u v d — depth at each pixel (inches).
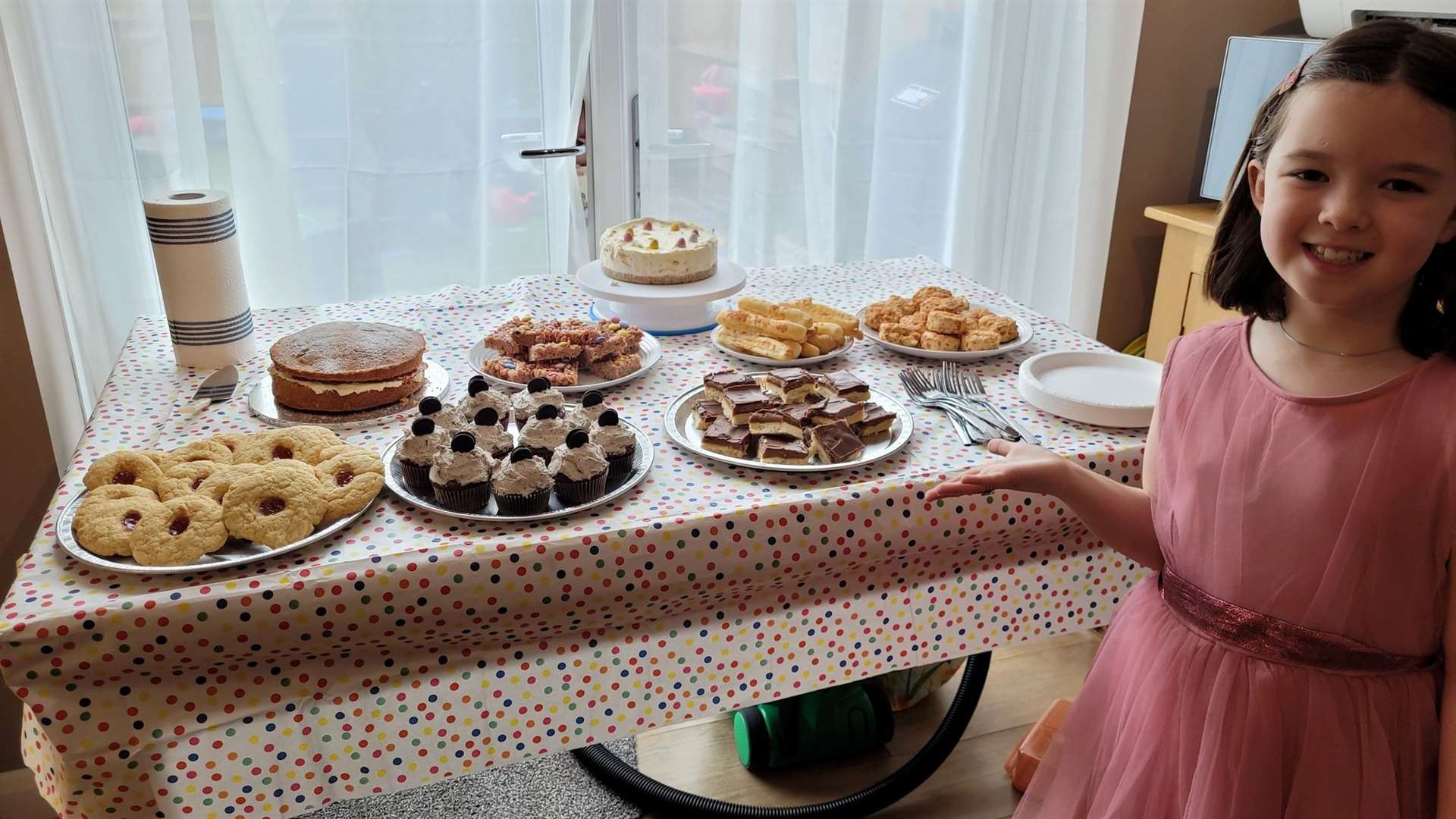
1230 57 93.2
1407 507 35.1
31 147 70.2
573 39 87.3
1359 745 36.9
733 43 91.8
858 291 75.4
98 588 37.9
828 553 45.9
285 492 41.5
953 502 47.2
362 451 46.4
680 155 94.7
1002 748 73.7
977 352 60.7
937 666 75.8
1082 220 105.3
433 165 87.2
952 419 53.6
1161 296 105.2
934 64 98.0
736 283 67.4
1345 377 37.0
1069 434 51.9
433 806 68.2
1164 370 44.1
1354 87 32.4
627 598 43.7
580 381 57.6
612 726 47.3
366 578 39.1
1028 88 100.3
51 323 70.2
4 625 35.5
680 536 43.0
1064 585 53.6
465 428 47.7
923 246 105.0
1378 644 36.8
